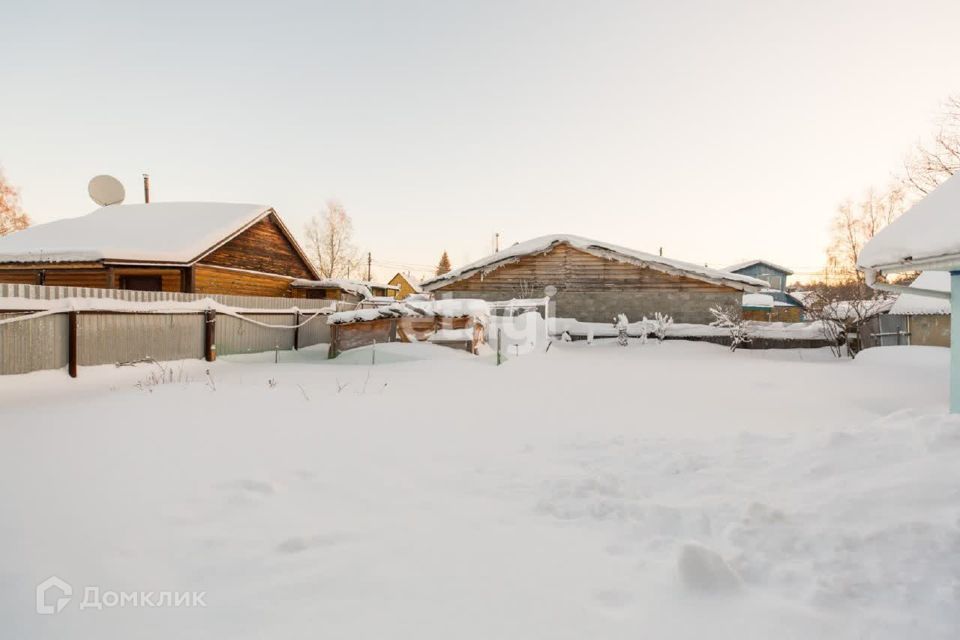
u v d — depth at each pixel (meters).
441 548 2.32
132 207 17.72
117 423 4.73
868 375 9.35
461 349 12.24
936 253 4.20
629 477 3.27
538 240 18.03
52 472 3.32
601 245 17.12
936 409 6.13
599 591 1.94
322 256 41.97
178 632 1.70
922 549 2.02
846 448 3.12
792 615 1.73
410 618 1.77
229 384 7.35
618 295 17.44
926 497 2.34
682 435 4.49
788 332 16.06
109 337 8.25
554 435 4.57
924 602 1.75
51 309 7.34
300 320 13.23
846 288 26.38
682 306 17.02
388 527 2.56
